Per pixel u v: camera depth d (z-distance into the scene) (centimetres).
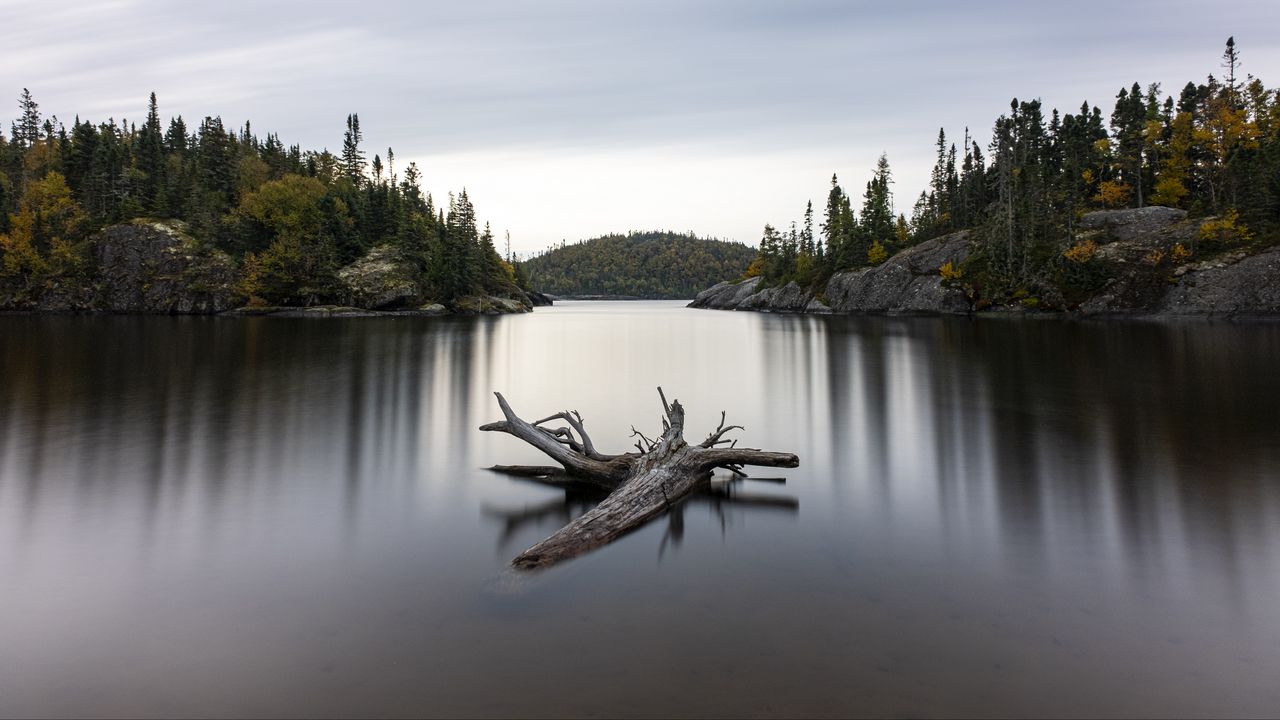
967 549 916
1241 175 8350
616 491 1101
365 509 1111
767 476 1341
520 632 669
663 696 554
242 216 11025
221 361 3594
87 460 1451
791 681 579
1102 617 707
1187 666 609
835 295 11969
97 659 623
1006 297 8738
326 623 691
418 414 2097
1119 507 1109
